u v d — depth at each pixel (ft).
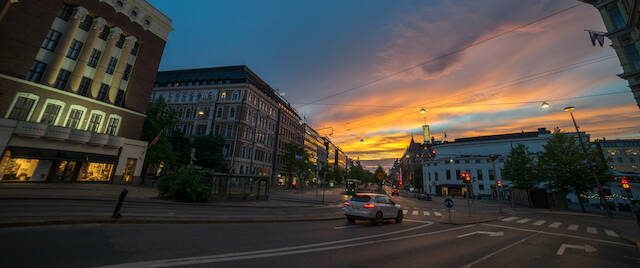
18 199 35.55
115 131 86.33
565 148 97.40
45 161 70.59
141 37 95.30
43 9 72.43
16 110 67.15
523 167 116.57
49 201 35.94
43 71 73.05
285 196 97.96
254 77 174.60
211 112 153.28
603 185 90.33
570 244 29.14
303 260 17.63
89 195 46.55
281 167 193.06
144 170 108.27
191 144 132.16
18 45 67.87
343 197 113.50
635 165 190.29
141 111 94.07
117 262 14.35
